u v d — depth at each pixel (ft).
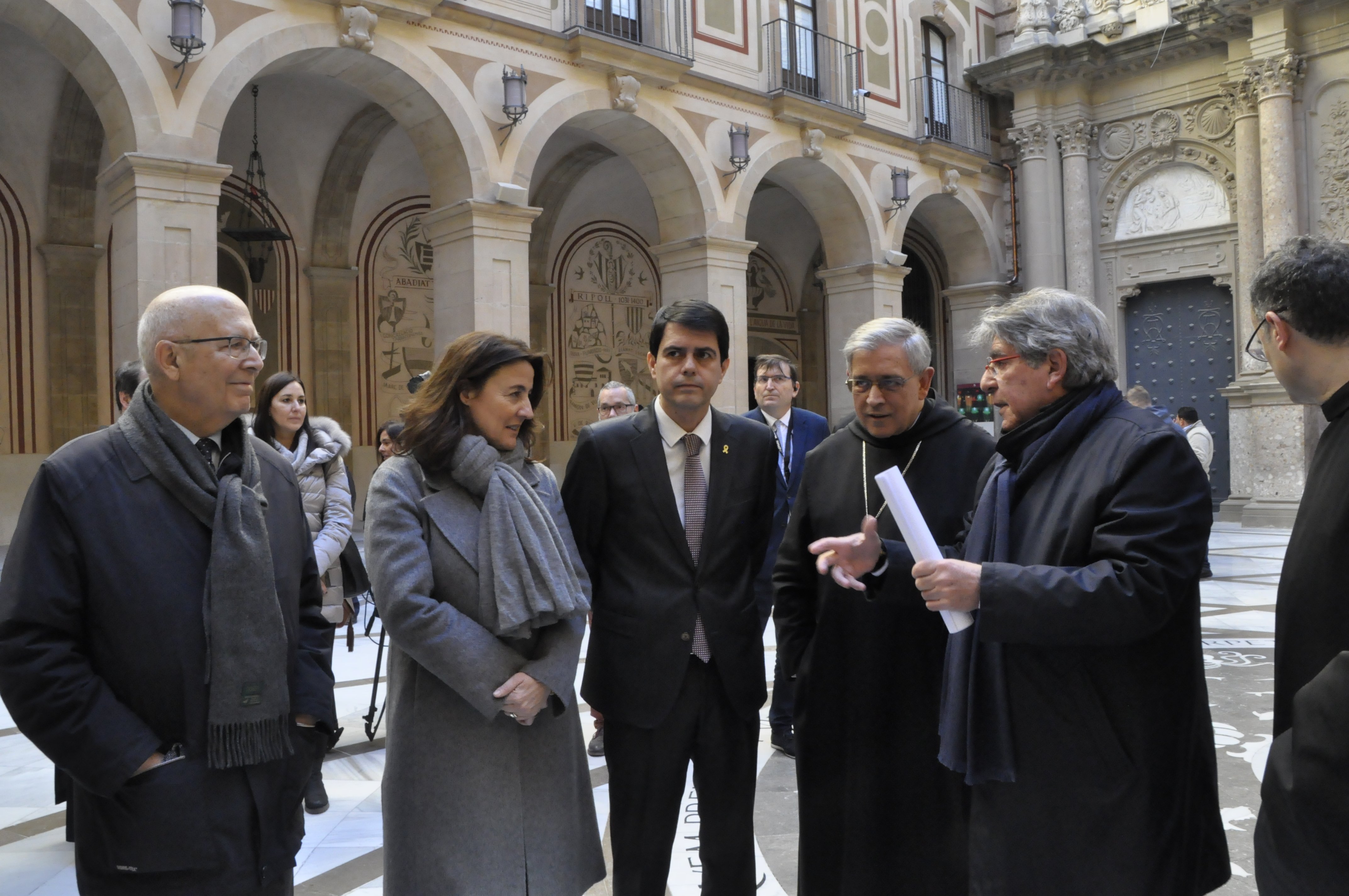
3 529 40.34
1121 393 7.41
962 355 61.72
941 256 71.92
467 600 7.74
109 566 6.48
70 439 41.73
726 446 9.62
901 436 9.45
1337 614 5.55
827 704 9.07
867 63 55.06
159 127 30.96
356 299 50.62
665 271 47.60
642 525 9.28
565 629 7.87
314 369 48.88
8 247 40.63
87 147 41.11
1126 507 6.60
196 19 30.35
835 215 54.34
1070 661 6.77
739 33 48.52
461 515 7.91
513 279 39.11
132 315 30.76
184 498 6.77
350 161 47.83
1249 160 52.37
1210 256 55.06
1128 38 56.24
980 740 7.00
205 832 6.55
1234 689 18.90
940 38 61.41
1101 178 59.00
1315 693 4.73
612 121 43.86
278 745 6.91
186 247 31.22
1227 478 55.16
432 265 53.06
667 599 9.12
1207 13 52.39
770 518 9.95
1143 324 58.18
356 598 26.35
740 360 47.01
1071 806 6.68
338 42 34.91
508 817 7.73
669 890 10.91
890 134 54.85
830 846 9.00
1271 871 4.96
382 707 18.51
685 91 45.70
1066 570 6.65
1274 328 6.07
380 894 10.66
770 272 70.69
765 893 10.79
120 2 30.45
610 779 9.27
